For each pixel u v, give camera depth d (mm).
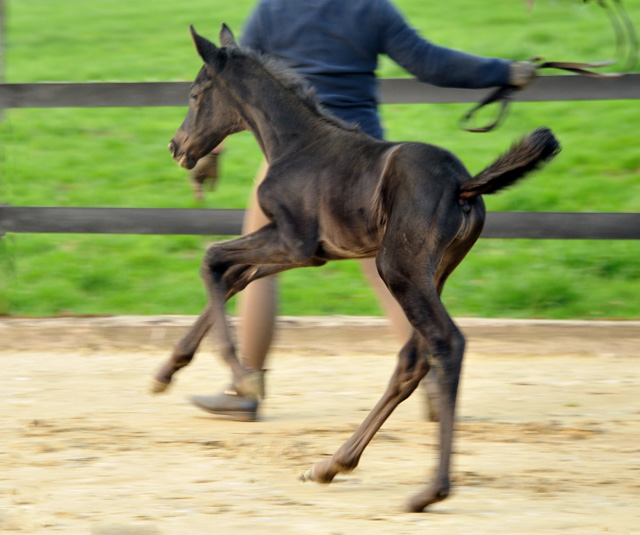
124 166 18250
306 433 7922
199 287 13328
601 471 6812
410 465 7023
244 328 8406
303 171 6809
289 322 10992
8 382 9750
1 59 12156
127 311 12633
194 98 7566
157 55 24844
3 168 14070
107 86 11453
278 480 6648
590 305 12422
